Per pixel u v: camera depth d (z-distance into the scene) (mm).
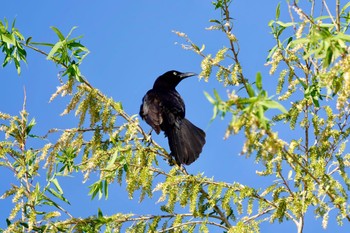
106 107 12000
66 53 11906
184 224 11781
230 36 11758
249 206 11508
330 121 11703
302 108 11750
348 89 8117
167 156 13062
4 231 10945
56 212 11188
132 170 11930
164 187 11641
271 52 11484
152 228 11766
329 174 11703
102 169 11602
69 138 11844
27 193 11391
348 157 11609
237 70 11766
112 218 11562
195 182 11727
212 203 11469
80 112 12008
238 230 10953
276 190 11500
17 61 12102
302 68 11742
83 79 12125
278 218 11344
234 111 7258
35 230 11180
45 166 11625
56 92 11883
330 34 8414
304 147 11734
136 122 12031
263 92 7344
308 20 10258
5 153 11703
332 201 11344
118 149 11633
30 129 12008
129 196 11617
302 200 11125
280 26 11484
